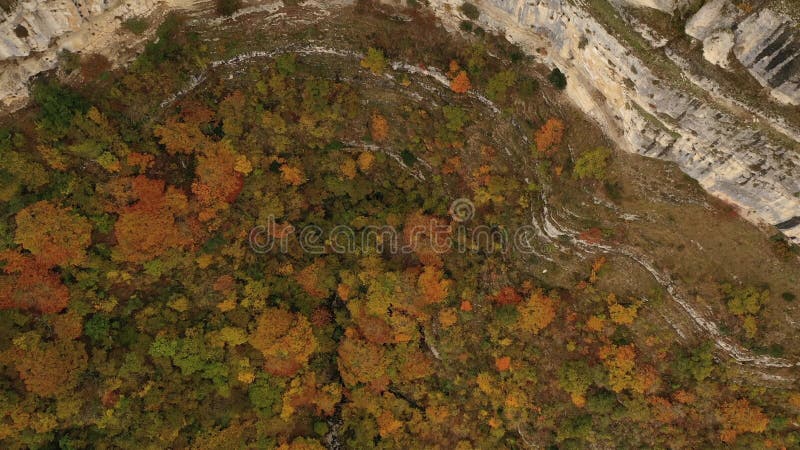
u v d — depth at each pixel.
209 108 42.88
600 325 43.53
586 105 40.84
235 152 43.50
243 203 45.00
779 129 33.19
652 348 43.16
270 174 44.97
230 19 42.28
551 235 44.22
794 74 30.83
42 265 39.97
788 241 39.28
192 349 43.50
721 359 42.03
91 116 39.81
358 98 44.12
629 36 34.62
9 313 39.38
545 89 42.00
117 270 41.88
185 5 41.31
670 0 32.84
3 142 38.75
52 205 39.91
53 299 40.12
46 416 40.12
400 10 42.34
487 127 43.69
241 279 45.44
